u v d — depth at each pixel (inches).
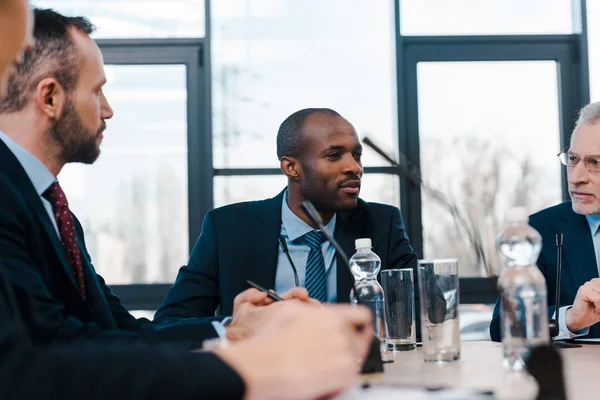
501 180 176.7
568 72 179.9
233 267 90.2
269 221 91.7
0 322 28.8
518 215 53.0
